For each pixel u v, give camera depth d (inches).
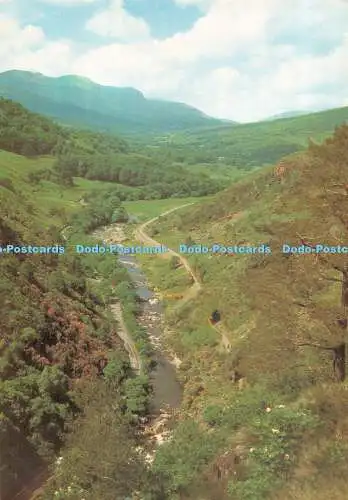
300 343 964.6
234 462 927.0
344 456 695.1
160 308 3189.0
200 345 2442.2
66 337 2124.8
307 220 950.4
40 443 1584.6
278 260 1017.5
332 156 883.4
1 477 1413.6
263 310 1026.7
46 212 5068.9
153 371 2309.3
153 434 1749.5
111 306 3105.3
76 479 1149.7
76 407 1797.5
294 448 778.8
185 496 979.3
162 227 5216.5
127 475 1066.1
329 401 855.7
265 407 1194.0
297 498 644.1
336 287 1086.4
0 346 1769.2
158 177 7711.6
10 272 2284.7
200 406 1866.4
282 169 4249.5
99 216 5634.8
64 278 2778.1
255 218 3673.7
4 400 1573.6
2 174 5713.6
